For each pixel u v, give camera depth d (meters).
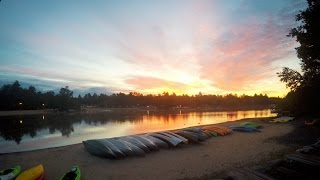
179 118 60.41
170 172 11.24
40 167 10.74
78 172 10.18
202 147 16.42
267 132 23.08
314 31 10.15
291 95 14.88
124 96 184.88
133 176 10.80
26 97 120.38
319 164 9.30
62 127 40.44
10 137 28.70
